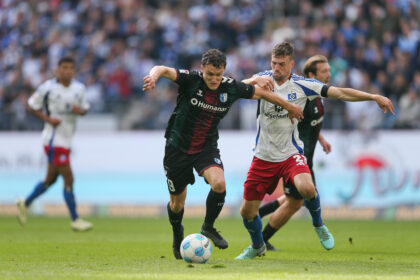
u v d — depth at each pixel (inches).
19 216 1713.8
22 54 2928.2
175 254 976.9
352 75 2459.4
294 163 992.9
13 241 1364.4
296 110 948.0
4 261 948.0
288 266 856.9
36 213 2417.6
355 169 2203.5
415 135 2177.7
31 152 2388.0
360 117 2230.6
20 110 2458.2
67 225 1907.0
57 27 2952.8
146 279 705.0
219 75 890.7
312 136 1147.3
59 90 1601.9
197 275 737.6
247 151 2287.2
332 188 2217.0
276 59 978.1
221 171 918.4
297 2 2815.0
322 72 1189.1
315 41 2618.1
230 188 2294.5
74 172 2405.3
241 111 2315.5
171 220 972.6
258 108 1018.7
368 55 2522.1
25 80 2780.5
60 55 2866.6
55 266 862.5
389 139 2190.0
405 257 1047.0
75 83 1632.6
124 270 802.8
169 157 948.0
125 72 2687.0
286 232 1665.8
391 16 2583.7
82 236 1508.4
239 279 700.7
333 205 2213.3
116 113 2433.6
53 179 1686.8
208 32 2780.5
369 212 2185.0
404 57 2468.0
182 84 917.8
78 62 2815.0
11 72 2906.0
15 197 2399.1
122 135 2384.4
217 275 737.6
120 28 2851.9
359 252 1145.4
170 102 2427.4
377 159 2192.4
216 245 928.3
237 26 2787.9
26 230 1702.8
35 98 1603.1
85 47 2871.6
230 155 2298.2
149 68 2736.2
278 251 1165.7
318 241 1398.9
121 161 2377.0
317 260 979.9
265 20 2829.7
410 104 2210.9
